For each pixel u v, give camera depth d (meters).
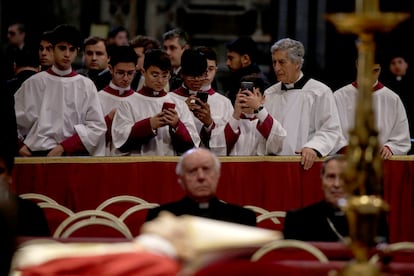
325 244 19.56
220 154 30.16
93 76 35.97
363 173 14.22
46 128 29.88
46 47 33.62
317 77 47.16
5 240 12.39
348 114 32.09
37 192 29.06
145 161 29.34
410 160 30.62
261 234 13.34
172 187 29.42
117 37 41.34
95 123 30.12
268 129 29.77
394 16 14.09
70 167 29.17
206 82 31.84
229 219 24.69
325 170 24.58
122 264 13.07
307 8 48.16
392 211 30.59
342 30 14.53
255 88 30.12
